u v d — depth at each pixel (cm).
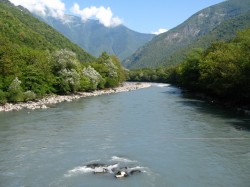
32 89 10244
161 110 8606
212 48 13625
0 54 9638
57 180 3650
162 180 3659
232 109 8706
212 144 5091
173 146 5019
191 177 3756
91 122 6900
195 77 13912
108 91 14825
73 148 4916
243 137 5478
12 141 5291
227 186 3509
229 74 9019
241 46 10412
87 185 3512
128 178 3703
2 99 8912
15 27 18912
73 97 11625
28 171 3934
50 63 11988
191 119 7162
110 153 4672
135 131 6056
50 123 6744
